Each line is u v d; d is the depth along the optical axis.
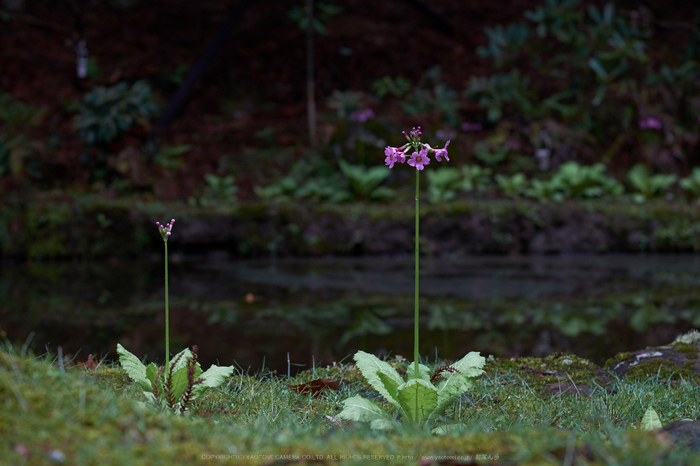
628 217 13.09
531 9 21.92
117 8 20.02
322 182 14.04
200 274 9.93
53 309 7.14
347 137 14.96
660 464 1.88
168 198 13.30
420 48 19.98
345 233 12.34
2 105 14.62
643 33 18.66
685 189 15.38
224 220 12.10
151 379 2.98
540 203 13.16
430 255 12.39
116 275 9.73
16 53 17.42
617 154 16.27
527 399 3.66
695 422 2.35
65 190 12.83
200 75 16.12
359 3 21.31
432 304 7.64
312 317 6.87
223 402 3.46
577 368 4.46
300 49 19.44
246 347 5.56
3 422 1.91
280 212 12.30
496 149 15.65
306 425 2.96
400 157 2.96
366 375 2.98
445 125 16.00
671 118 16.77
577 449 1.95
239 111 17.58
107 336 5.93
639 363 4.42
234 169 15.08
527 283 9.18
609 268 10.70
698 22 20.78
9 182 12.63
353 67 19.14
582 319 6.79
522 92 16.97
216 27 20.00
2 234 11.08
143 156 13.67
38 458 1.76
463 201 13.27
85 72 16.95
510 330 6.27
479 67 19.53
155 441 2.00
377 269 10.58
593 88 17.48
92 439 1.92
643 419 2.72
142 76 17.92
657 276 9.84
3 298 7.76
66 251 11.32
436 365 4.34
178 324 6.48
